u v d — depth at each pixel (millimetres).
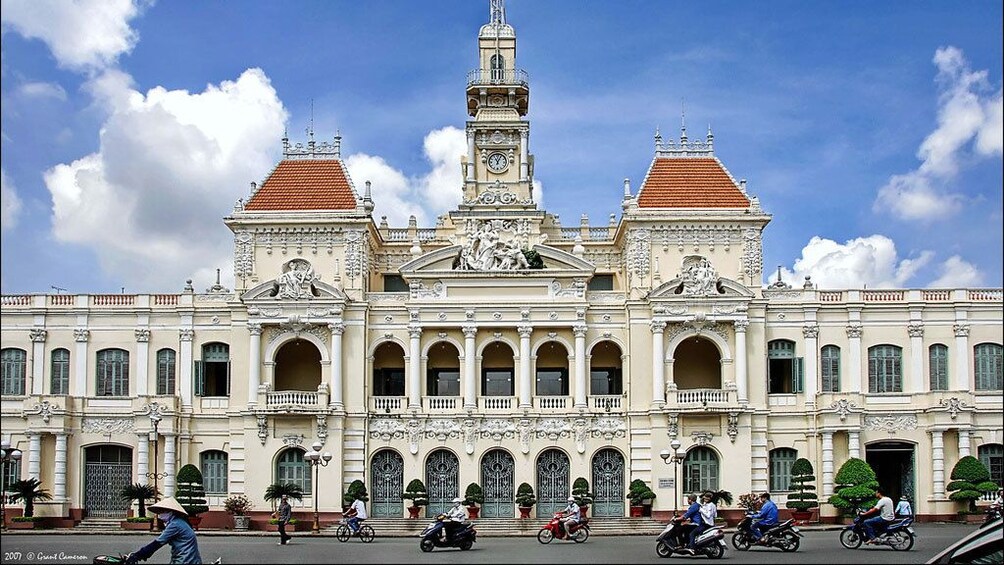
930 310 95125
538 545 66688
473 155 105125
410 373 93500
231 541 71312
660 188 95625
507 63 108312
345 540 71750
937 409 91688
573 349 93938
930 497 91688
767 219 93750
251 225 95250
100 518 91938
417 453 92250
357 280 94562
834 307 94812
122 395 94938
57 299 96375
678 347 97250
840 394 92250
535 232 100438
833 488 91375
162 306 95750
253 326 92812
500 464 92750
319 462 82188
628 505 91625
